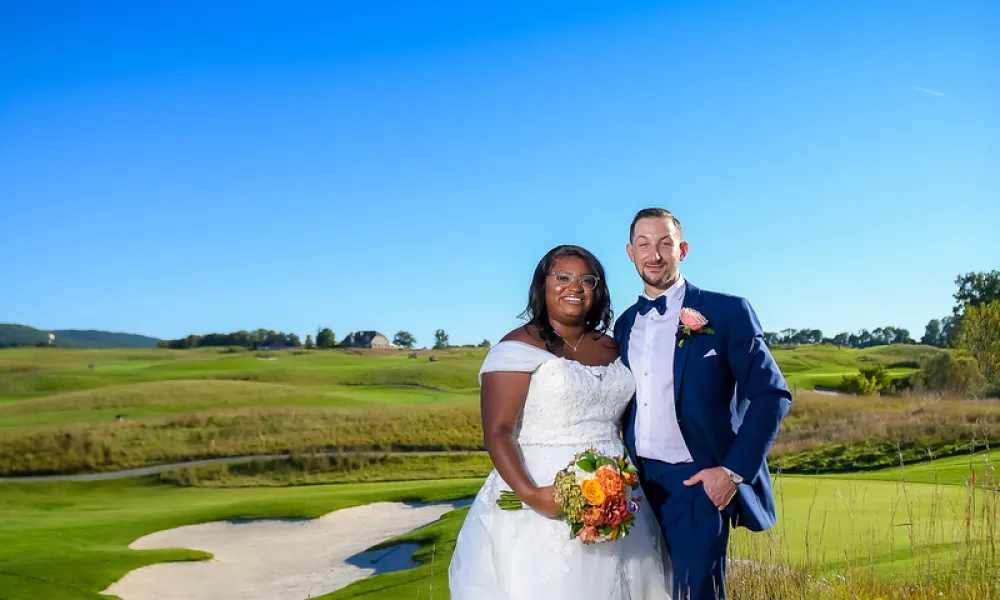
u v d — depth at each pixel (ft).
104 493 87.61
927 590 15.93
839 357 235.20
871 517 25.70
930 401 83.82
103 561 41.29
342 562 43.45
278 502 62.13
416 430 115.03
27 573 38.52
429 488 68.39
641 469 12.71
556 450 11.93
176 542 50.75
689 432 12.26
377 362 294.25
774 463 61.00
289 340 496.64
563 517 11.62
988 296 217.56
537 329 12.48
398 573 33.55
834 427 72.54
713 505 12.05
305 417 120.67
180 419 118.62
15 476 94.89
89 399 148.05
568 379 11.84
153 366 270.05
